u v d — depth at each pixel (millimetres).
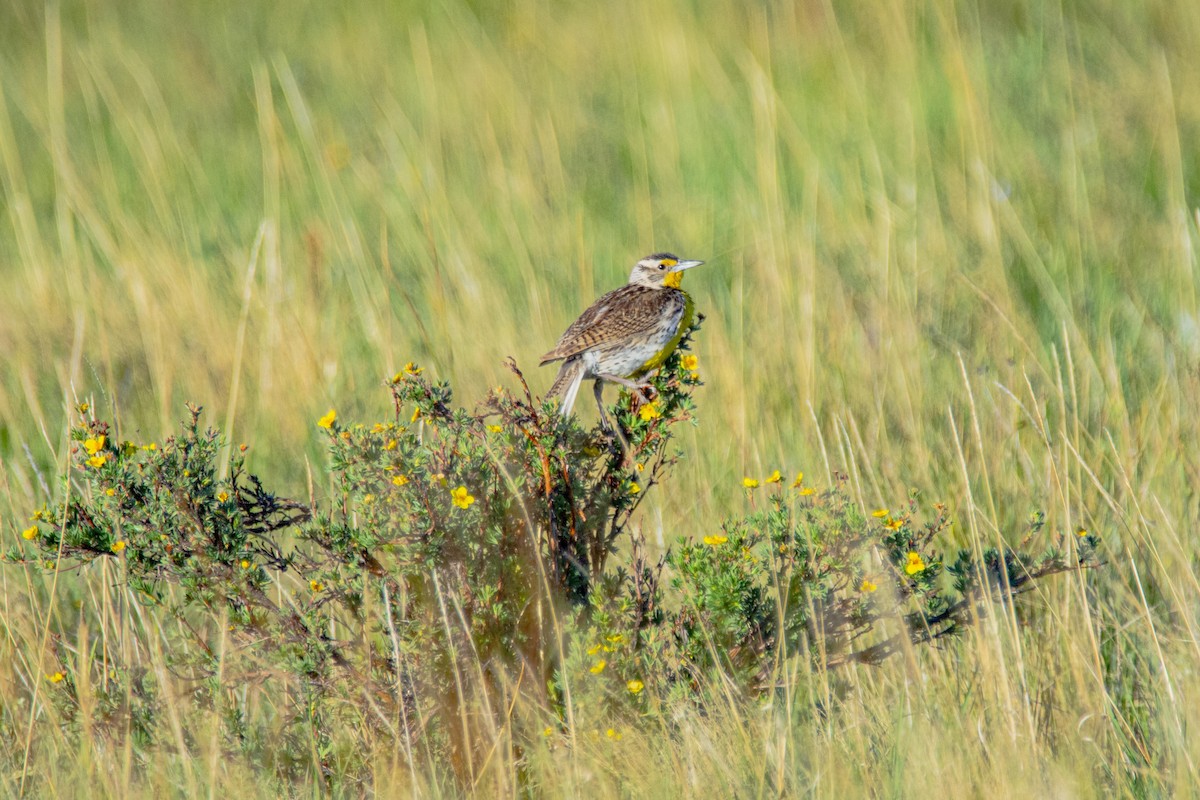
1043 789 6379
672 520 9406
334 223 15531
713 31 21422
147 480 7555
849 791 6461
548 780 6691
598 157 17922
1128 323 12367
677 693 7145
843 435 10016
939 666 7648
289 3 27234
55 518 7730
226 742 7309
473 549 7359
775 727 6984
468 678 7301
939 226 14242
